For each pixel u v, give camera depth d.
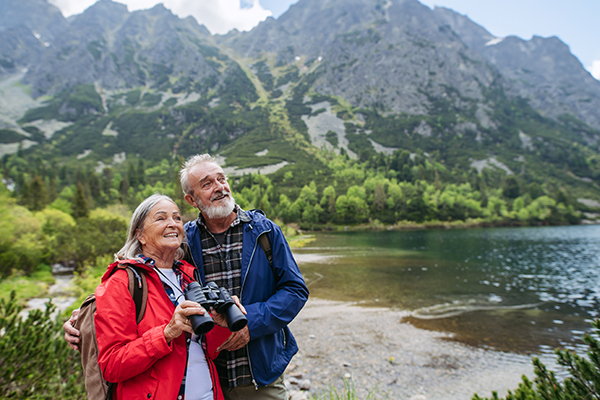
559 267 29.25
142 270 1.82
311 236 77.12
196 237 2.30
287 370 7.63
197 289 1.81
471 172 187.75
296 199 132.50
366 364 8.22
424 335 10.65
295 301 2.10
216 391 1.85
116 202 120.31
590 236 68.50
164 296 1.82
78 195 56.12
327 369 7.82
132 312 1.66
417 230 101.19
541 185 171.75
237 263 2.22
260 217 2.36
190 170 2.26
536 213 123.25
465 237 70.94
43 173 154.75
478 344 9.93
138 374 1.61
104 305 1.61
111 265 1.80
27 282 15.98
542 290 19.09
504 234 79.19
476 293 17.78
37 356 3.66
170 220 1.99
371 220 113.81
